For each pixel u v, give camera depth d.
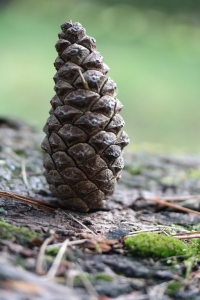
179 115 1.14
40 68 1.31
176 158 0.62
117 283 0.35
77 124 0.39
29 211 0.41
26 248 0.36
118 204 0.46
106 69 0.40
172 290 0.35
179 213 0.46
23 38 1.50
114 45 1.50
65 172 0.40
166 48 1.51
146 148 0.68
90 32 1.58
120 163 0.41
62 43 0.40
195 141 1.04
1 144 0.55
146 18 1.69
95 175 0.40
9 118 0.67
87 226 0.40
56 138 0.40
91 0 1.81
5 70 1.28
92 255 0.37
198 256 0.38
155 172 0.56
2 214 0.40
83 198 0.41
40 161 0.52
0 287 0.32
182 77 1.33
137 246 0.37
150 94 1.22
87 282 0.35
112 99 0.40
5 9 1.74
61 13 1.73
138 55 1.44
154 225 0.43
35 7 1.77
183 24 1.68
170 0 1.76
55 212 0.41
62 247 0.36
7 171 0.48
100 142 0.39
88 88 0.39
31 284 0.33
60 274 0.35
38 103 1.14
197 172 0.57
